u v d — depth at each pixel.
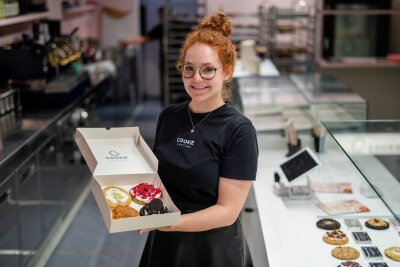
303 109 3.22
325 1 5.38
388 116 5.52
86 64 5.50
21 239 2.96
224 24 1.80
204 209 1.75
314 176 2.57
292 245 2.16
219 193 1.78
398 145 2.48
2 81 3.95
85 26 6.88
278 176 2.71
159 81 8.18
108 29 7.55
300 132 3.12
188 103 1.90
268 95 3.51
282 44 6.44
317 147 3.03
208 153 1.77
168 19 6.70
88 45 6.16
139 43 7.07
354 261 2.02
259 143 3.30
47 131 3.46
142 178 1.78
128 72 6.70
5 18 3.76
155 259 1.92
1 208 2.64
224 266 1.87
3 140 3.07
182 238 1.86
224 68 1.75
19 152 2.91
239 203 1.76
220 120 1.79
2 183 2.66
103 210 1.67
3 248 2.67
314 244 2.16
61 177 3.83
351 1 5.36
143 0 8.15
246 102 3.34
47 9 4.73
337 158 2.46
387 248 2.08
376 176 2.19
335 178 2.53
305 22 6.73
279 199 2.59
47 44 4.10
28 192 3.07
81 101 4.33
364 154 2.38
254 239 2.60
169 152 1.84
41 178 3.33
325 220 2.33
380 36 5.43
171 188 1.85
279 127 3.19
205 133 1.79
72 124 4.10
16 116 3.69
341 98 3.29
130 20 7.54
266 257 2.12
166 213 1.61
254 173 1.77
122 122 6.31
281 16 5.86
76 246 3.60
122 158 1.81
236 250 1.89
